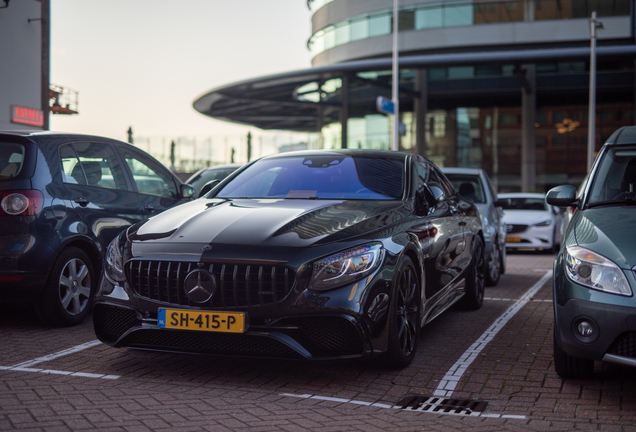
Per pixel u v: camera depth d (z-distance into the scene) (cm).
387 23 3809
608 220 384
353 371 416
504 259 990
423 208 481
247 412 332
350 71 3275
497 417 331
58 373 404
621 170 441
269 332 365
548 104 3584
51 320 538
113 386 377
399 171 507
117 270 406
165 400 351
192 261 376
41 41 1742
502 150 3631
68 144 570
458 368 427
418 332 445
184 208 463
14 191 511
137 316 393
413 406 349
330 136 4159
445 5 3678
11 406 334
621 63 3447
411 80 3750
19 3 1667
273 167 527
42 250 515
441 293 515
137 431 298
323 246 376
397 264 397
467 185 910
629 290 336
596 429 311
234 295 368
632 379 401
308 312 364
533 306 690
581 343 348
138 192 636
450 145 3697
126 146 646
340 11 4031
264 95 3966
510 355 464
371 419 325
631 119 3453
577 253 362
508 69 3578
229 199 482
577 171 3544
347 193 478
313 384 388
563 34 3522
